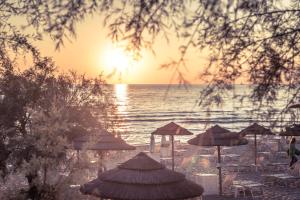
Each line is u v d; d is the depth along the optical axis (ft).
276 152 86.58
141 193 30.04
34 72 44.39
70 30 9.31
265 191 57.82
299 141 94.99
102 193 30.42
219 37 9.60
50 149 31.73
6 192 32.48
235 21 9.59
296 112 10.28
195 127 224.33
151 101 482.69
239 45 9.96
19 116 41.47
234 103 9.87
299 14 10.25
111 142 52.90
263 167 75.51
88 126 50.31
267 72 10.14
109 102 52.90
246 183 56.44
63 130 34.12
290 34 10.30
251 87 10.00
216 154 90.74
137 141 163.43
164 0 8.96
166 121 259.60
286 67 10.20
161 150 92.73
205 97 9.48
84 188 31.89
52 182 32.17
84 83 49.75
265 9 9.98
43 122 32.68
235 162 85.97
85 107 49.65
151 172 32.07
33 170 31.37
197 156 89.30
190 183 33.27
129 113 319.47
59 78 46.57
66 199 32.22
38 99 43.16
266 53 10.17
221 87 9.62
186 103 442.91
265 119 10.20
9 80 42.42
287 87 10.27
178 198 30.55
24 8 9.68
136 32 8.95
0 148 38.45
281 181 62.18
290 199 52.75
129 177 31.37
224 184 57.82
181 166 79.05
